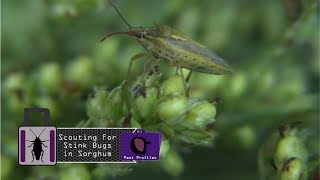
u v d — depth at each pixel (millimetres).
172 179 90
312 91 98
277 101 88
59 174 71
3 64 87
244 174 93
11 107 79
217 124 85
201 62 67
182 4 97
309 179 73
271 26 103
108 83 83
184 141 66
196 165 92
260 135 90
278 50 92
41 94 80
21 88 79
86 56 85
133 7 97
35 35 92
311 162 73
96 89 71
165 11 97
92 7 89
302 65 98
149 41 67
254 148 91
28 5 93
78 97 81
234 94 86
